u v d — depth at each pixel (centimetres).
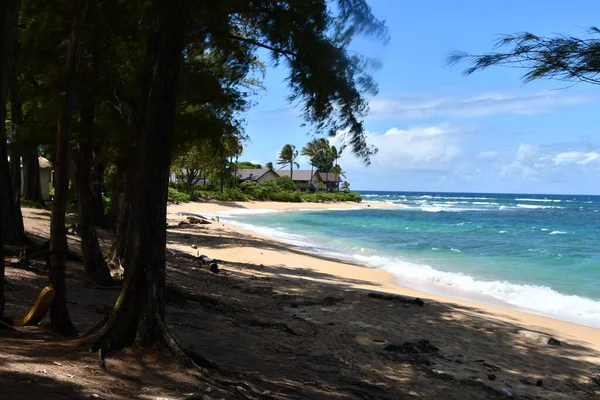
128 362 432
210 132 1263
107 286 897
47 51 1020
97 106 1141
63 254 528
